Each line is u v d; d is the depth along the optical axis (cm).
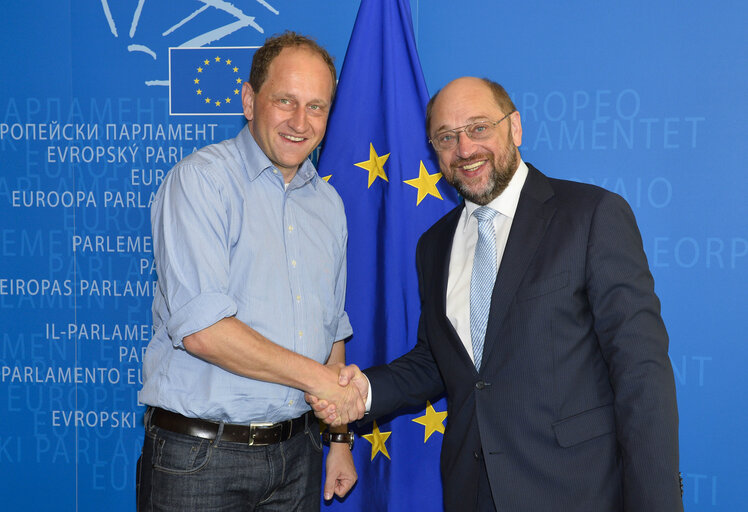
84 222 231
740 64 198
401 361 182
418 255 179
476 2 213
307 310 161
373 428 209
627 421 134
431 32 215
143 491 151
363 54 205
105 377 232
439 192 205
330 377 157
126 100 228
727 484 203
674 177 204
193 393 147
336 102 206
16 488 236
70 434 234
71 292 232
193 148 226
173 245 147
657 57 203
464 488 150
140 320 231
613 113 207
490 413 145
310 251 165
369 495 210
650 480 129
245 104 164
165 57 225
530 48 211
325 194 178
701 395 204
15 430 236
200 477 146
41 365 234
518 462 142
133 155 229
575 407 141
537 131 212
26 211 233
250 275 153
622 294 137
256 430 151
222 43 223
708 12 200
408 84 204
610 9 205
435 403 208
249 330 146
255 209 157
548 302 142
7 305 234
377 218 205
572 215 145
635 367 134
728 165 200
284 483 158
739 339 201
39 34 230
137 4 226
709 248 202
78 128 230
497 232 159
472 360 153
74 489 234
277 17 221
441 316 160
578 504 138
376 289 205
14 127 232
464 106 157
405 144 204
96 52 228
